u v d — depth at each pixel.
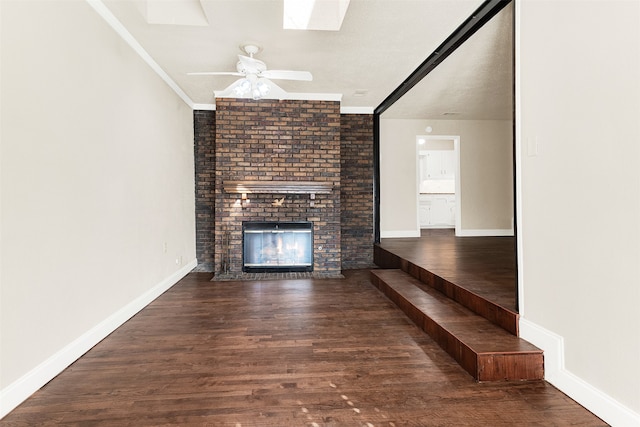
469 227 7.20
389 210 6.96
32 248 2.02
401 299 3.41
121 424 1.69
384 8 2.86
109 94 2.92
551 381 2.03
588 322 1.78
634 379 1.54
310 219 5.13
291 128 5.06
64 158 2.32
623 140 1.57
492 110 6.37
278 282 4.61
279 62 3.92
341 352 2.48
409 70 4.18
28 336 1.97
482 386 2.02
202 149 5.61
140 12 2.88
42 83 2.12
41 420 1.72
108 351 2.52
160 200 4.10
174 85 4.54
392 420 1.71
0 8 1.82
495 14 2.86
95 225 2.68
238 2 2.75
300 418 1.73
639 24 1.50
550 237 2.04
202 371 2.21
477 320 2.66
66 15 2.35
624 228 1.58
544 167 2.08
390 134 6.96
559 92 1.95
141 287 3.54
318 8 3.12
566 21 1.89
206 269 5.57
